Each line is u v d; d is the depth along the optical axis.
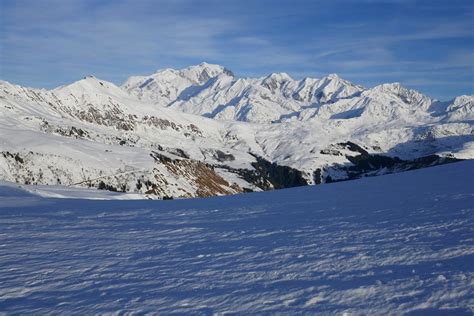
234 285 7.35
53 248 11.98
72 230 15.34
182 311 6.27
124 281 8.13
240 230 13.19
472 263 7.41
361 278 7.13
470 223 10.93
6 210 23.16
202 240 11.97
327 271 7.74
